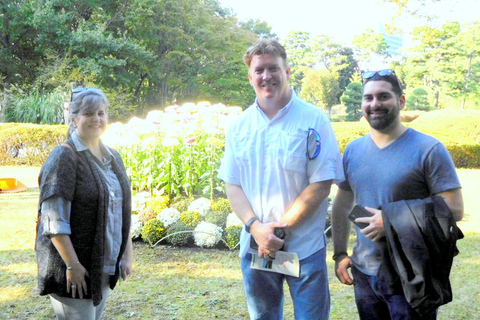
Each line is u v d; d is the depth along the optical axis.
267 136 2.34
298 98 2.39
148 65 26.30
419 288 1.87
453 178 2.02
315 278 2.32
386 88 2.10
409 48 43.06
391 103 2.10
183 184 5.95
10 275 4.31
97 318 2.42
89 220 2.23
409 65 44.66
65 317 2.28
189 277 4.30
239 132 2.43
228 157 2.48
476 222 6.41
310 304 2.33
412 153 2.09
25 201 7.68
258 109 2.39
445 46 40.47
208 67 27.88
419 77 44.97
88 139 2.29
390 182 2.10
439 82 43.12
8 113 17.11
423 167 2.06
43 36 21.22
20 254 4.93
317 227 2.35
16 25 21.81
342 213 2.43
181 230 5.20
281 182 2.31
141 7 24.03
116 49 21.95
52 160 2.18
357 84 45.22
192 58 27.59
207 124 5.88
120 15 24.91
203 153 5.87
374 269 2.17
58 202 2.14
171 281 4.20
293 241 2.32
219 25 27.62
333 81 55.91
